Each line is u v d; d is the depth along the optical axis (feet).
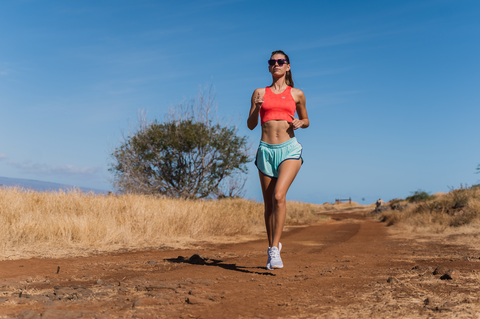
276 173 12.88
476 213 39.06
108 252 19.63
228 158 64.80
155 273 11.99
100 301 7.81
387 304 7.34
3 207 25.05
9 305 7.37
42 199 30.58
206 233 32.73
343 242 29.96
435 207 52.60
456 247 23.16
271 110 12.80
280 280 10.77
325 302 7.76
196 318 6.66
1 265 13.35
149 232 27.12
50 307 7.21
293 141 12.71
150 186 63.36
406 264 14.48
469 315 6.31
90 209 29.86
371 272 12.16
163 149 64.44
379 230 45.32
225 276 11.52
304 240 32.55
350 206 181.37
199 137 63.41
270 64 13.10
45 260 15.44
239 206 55.57
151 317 6.63
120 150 63.67
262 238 35.24
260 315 6.79
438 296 7.97
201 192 63.77
